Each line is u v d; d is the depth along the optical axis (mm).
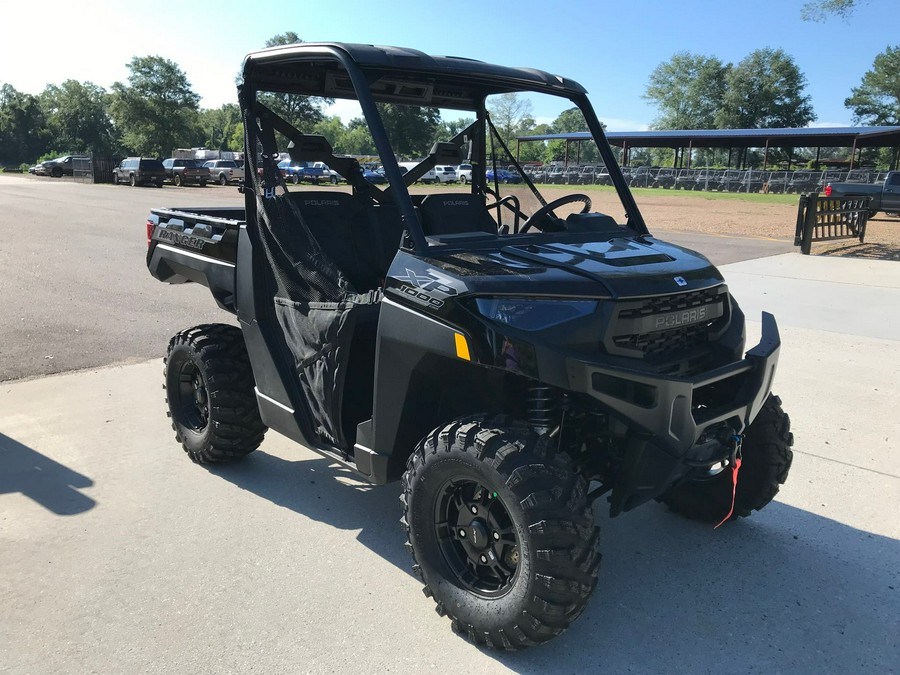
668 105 84688
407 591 2953
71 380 5609
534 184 3848
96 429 4637
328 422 3156
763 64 78125
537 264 2672
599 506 3744
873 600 2920
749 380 2838
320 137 3570
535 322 2381
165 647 2580
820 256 13320
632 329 2531
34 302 8539
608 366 2373
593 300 2482
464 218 3730
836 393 5383
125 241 14500
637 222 3559
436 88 3523
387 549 3279
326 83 3521
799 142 50375
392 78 3174
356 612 2805
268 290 3504
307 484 3947
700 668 2510
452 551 2684
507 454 2346
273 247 3377
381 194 3723
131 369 5914
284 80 3484
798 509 3678
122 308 8281
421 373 2689
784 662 2545
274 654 2551
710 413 2670
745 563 3184
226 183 39000
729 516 3246
